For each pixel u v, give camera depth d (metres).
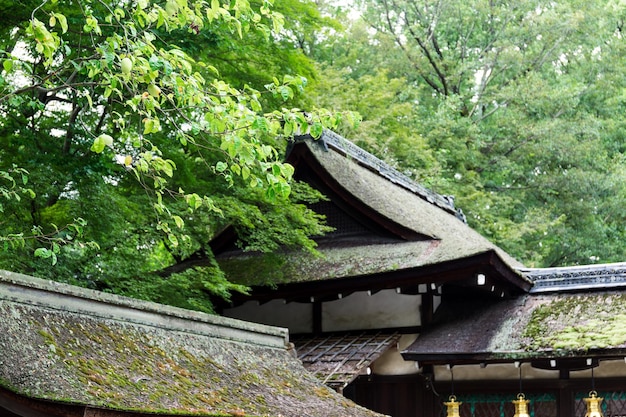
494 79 36.62
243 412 6.77
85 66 8.70
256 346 8.73
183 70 8.02
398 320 15.20
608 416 13.50
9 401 5.25
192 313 7.88
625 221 33.44
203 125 8.34
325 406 8.06
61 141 13.48
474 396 14.47
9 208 12.36
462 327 14.50
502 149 33.53
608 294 14.44
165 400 6.20
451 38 36.62
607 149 34.94
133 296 13.11
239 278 15.89
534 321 14.14
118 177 14.09
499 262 13.82
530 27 34.50
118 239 13.40
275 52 15.11
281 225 14.79
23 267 12.30
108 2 11.89
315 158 16.83
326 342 15.15
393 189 19.12
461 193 30.66
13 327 5.77
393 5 36.69
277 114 8.14
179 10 8.42
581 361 13.27
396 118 29.97
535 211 31.23
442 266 14.00
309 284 15.13
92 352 6.26
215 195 14.35
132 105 8.05
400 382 14.98
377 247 15.98
